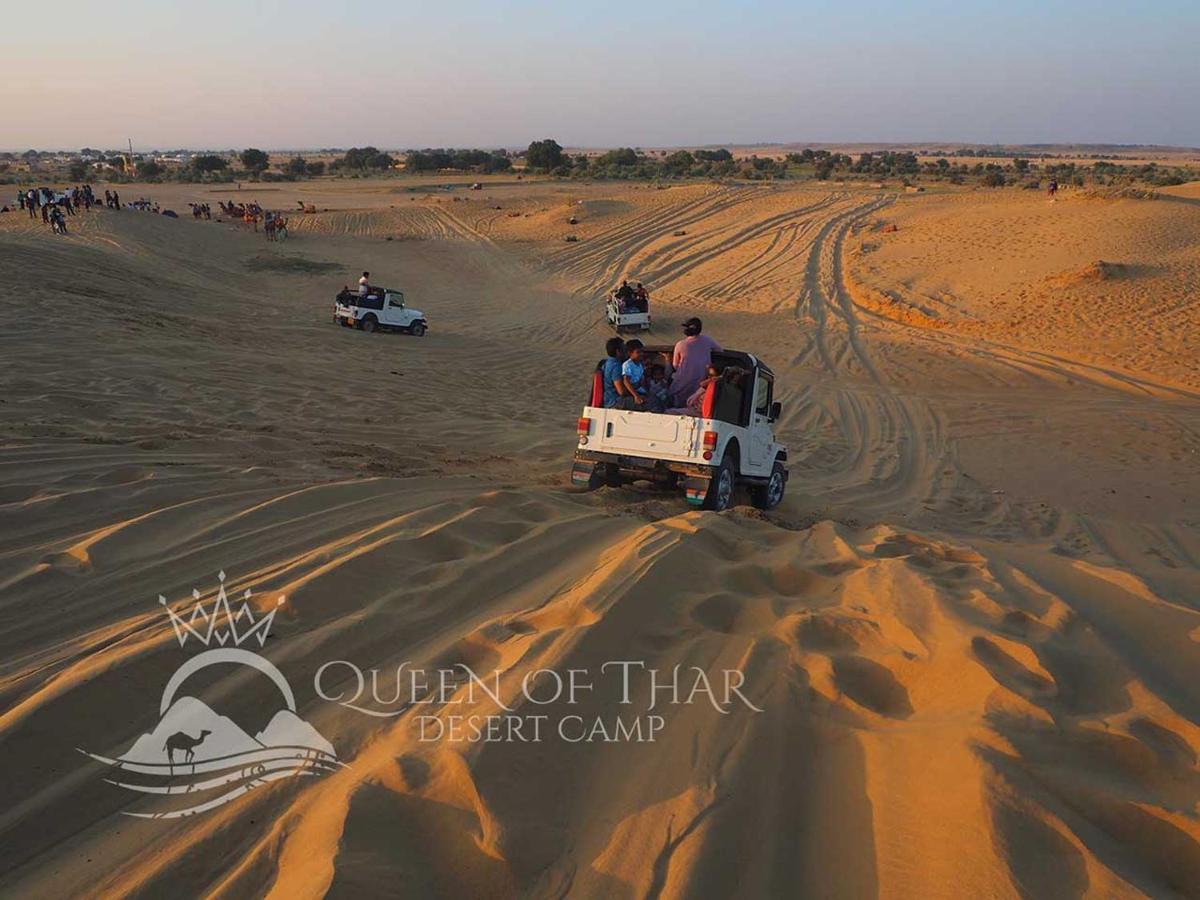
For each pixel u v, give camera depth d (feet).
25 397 32.96
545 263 166.20
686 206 224.53
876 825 9.02
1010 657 12.52
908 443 54.85
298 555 17.71
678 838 8.82
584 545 19.57
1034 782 9.11
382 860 8.15
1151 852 8.46
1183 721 10.62
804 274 142.51
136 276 94.07
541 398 59.93
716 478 28.94
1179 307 96.17
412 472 29.37
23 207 177.78
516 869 8.32
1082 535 34.73
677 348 31.32
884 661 12.91
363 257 167.94
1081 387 75.15
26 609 14.62
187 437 29.50
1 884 8.55
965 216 174.50
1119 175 376.27
